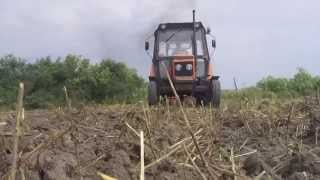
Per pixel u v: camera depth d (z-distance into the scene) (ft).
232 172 12.01
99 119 23.26
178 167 12.70
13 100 74.84
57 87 89.51
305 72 103.65
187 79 51.24
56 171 10.77
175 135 17.30
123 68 100.42
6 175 9.96
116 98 93.50
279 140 18.63
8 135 13.75
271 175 14.08
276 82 100.37
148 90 51.03
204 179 11.49
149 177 12.03
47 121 21.38
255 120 22.80
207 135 17.88
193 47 52.60
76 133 15.98
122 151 13.08
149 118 19.77
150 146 13.57
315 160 14.61
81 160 12.57
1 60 90.99
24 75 88.22
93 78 94.02
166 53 52.90
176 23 53.31
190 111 26.17
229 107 27.86
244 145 18.51
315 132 19.13
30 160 11.14
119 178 11.63
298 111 25.50
